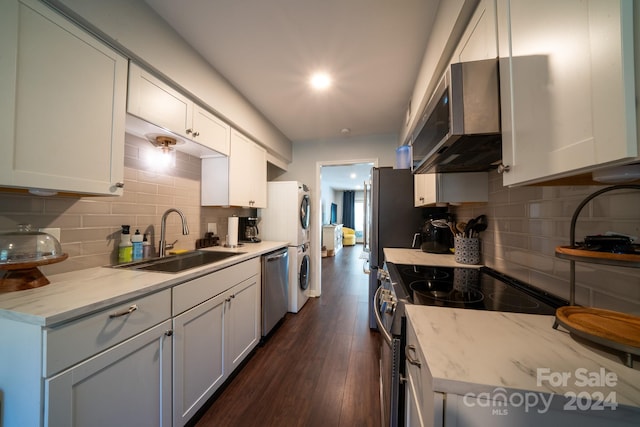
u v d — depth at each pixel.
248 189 2.44
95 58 1.07
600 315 0.63
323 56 1.69
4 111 0.80
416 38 1.51
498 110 0.79
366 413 1.40
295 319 2.68
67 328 0.76
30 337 0.73
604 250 0.59
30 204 1.09
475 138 0.85
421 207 2.28
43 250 1.00
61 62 0.95
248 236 2.76
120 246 1.46
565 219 0.87
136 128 1.44
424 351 0.55
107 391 0.88
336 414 1.39
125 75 1.20
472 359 0.51
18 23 0.83
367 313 2.85
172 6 1.28
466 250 1.55
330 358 1.93
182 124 1.57
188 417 1.26
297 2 1.26
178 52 1.48
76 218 1.26
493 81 0.79
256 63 1.77
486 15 0.87
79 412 0.79
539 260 1.02
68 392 0.76
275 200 2.94
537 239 1.03
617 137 0.38
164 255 1.70
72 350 0.77
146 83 1.31
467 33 1.04
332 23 1.40
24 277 0.95
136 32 1.21
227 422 1.33
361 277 4.51
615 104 0.39
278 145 3.09
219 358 1.52
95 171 1.07
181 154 1.98
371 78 1.95
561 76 0.51
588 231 0.77
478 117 0.80
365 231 2.95
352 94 2.21
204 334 1.39
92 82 1.06
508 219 1.26
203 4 1.27
